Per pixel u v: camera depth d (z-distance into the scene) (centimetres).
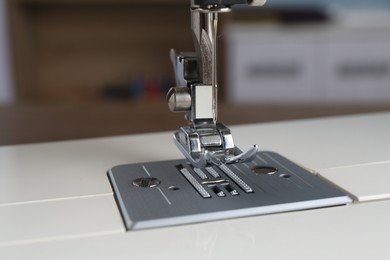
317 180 28
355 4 104
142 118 48
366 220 24
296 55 87
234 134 37
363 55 88
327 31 87
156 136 37
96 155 33
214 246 22
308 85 88
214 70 27
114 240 23
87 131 44
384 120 40
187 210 25
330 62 88
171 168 30
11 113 50
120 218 25
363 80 89
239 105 53
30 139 43
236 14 92
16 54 82
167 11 92
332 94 89
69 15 91
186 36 94
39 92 93
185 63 28
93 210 26
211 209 25
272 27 90
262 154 32
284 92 88
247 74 87
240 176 28
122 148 35
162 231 23
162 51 94
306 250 22
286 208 25
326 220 24
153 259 22
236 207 25
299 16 93
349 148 33
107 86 94
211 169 29
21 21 83
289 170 29
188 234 23
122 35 93
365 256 21
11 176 30
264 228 23
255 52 86
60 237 23
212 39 27
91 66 94
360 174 29
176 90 27
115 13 91
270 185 27
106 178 29
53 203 26
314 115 48
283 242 22
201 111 28
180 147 29
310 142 35
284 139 36
